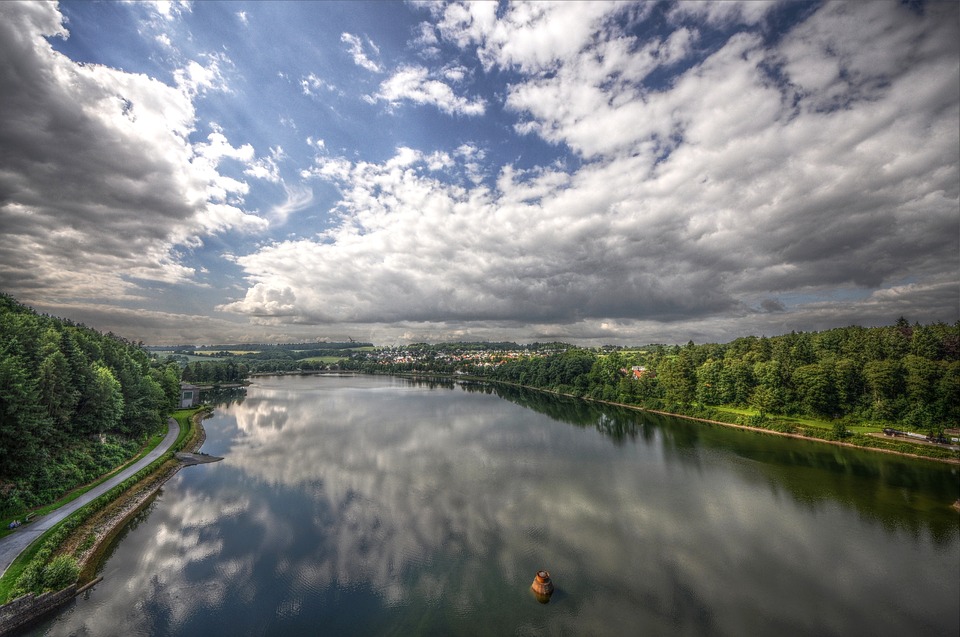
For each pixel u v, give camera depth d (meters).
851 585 35.66
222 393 181.38
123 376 77.25
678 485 58.94
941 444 74.38
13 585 30.97
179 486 57.41
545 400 157.75
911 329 117.06
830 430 85.56
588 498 53.84
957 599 33.97
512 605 32.44
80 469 53.34
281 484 58.25
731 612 32.06
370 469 65.44
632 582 35.69
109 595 33.00
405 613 31.39
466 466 67.50
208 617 30.70
